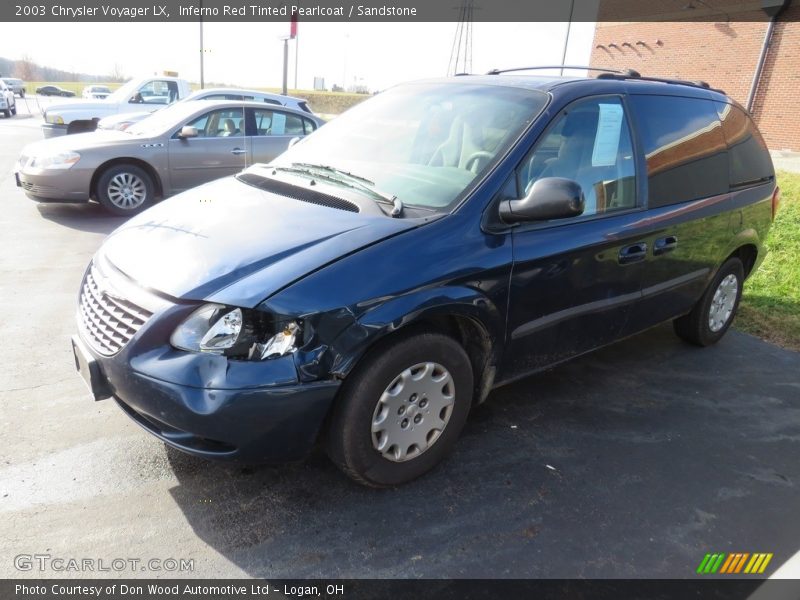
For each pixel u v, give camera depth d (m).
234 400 2.23
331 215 2.76
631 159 3.51
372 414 2.53
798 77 20.00
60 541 2.37
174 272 2.46
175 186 8.31
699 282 4.18
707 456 3.24
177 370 2.27
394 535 2.51
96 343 2.56
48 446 2.93
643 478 3.01
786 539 2.66
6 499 2.56
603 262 3.29
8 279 5.24
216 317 2.28
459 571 2.34
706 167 4.04
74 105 11.98
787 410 3.80
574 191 2.67
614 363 4.34
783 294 5.98
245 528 2.49
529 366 3.21
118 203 7.97
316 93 47.78
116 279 2.58
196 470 2.82
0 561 2.26
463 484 2.86
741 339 4.94
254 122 8.90
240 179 3.48
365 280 2.42
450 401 2.81
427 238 2.63
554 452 3.17
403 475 2.74
